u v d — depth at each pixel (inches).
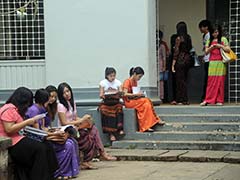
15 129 221.8
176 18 469.1
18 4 420.8
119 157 318.0
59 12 399.2
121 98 366.6
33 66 413.7
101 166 296.4
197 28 463.5
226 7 443.8
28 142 223.1
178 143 338.6
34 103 259.0
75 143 267.0
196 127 353.1
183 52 417.1
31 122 227.0
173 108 372.8
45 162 223.5
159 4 468.8
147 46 383.2
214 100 381.1
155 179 253.4
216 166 288.2
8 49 423.8
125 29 386.9
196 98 457.1
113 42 389.7
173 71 418.3
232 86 430.0
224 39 379.9
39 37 419.2
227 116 356.5
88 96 394.0
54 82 402.3
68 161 259.8
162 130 358.6
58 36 400.5
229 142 330.0
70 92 286.8
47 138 243.6
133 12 384.5
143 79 384.5
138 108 357.1
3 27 423.5
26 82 415.2
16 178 225.5
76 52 397.4
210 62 380.5
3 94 417.7
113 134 355.9
